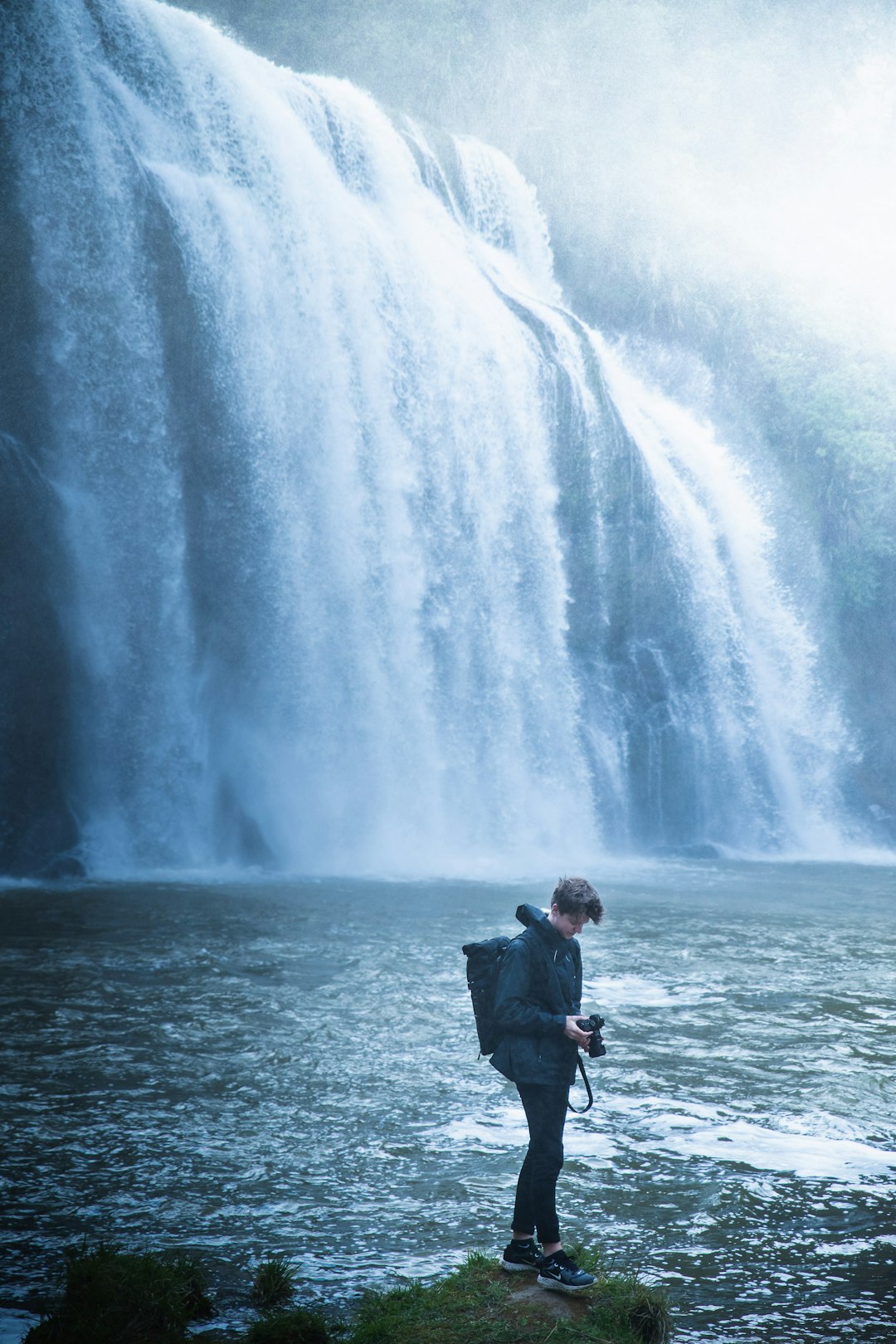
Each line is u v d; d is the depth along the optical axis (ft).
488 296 118.11
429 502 107.45
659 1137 24.75
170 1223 19.94
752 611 128.88
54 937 48.34
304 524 98.02
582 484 116.26
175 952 45.09
